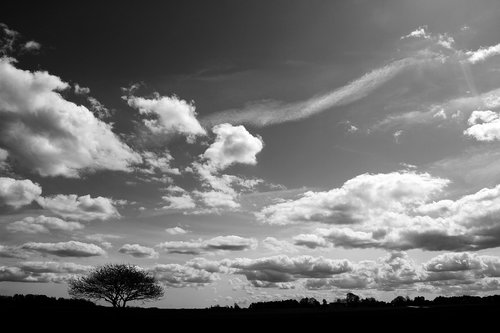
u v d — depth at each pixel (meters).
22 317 61.03
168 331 54.34
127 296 99.00
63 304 82.19
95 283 98.06
